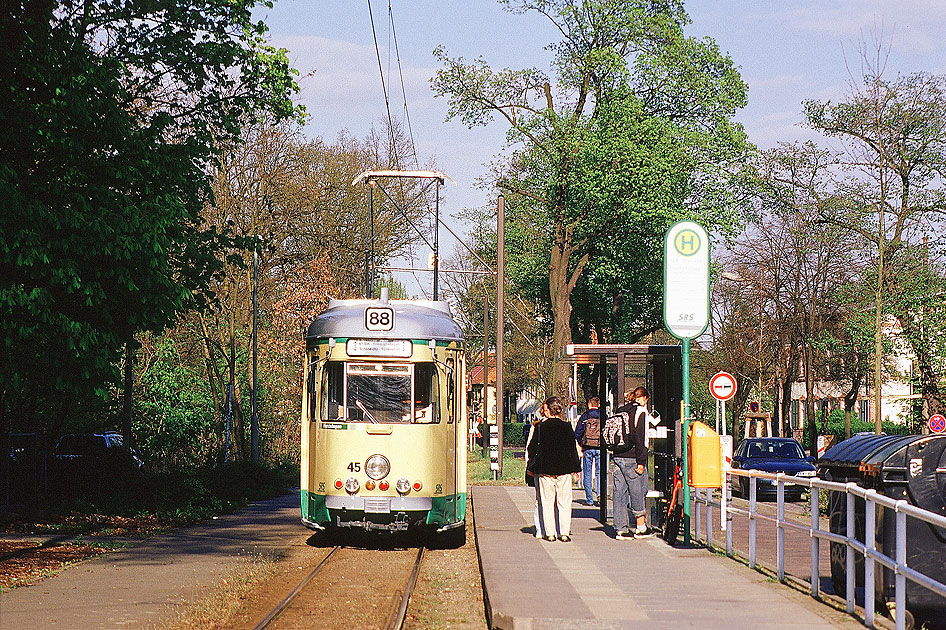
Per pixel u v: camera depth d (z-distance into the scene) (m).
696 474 14.95
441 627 10.35
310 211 49.69
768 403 68.38
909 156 40.22
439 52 45.12
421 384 16.53
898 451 10.01
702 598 10.58
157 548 16.23
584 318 53.19
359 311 16.72
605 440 16.47
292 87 26.23
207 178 23.66
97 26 23.52
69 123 18.83
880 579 9.77
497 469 35.53
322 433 16.42
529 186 47.75
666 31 42.50
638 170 42.22
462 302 74.56
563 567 12.95
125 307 19.69
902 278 41.41
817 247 46.25
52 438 24.80
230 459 41.69
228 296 44.50
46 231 17.84
